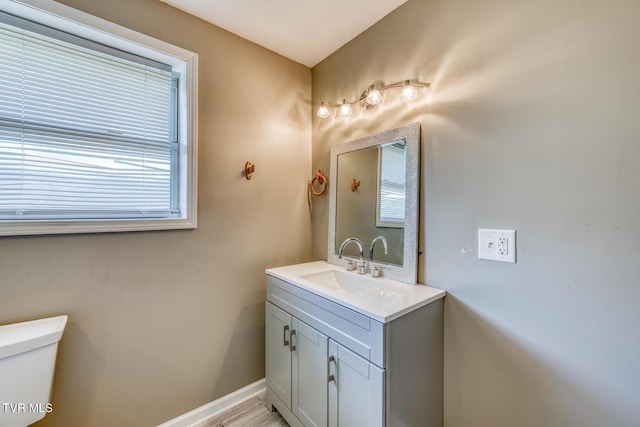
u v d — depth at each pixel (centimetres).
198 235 159
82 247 127
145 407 144
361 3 146
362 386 108
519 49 106
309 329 135
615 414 87
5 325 111
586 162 91
